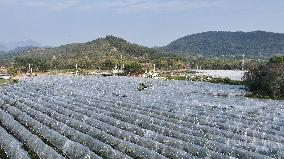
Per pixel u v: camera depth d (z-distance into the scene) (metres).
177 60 137.75
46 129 30.44
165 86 71.62
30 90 61.62
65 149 25.50
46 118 34.50
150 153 23.94
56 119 35.84
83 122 32.78
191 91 63.38
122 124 32.25
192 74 102.50
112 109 40.91
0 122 36.28
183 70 124.00
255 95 56.91
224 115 38.00
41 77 91.44
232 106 45.03
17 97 50.75
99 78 87.25
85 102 47.41
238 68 134.88
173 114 37.44
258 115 38.56
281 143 26.98
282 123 34.19
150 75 100.12
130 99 50.22
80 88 66.12
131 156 24.75
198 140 27.08
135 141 27.36
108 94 56.78
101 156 24.69
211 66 137.75
